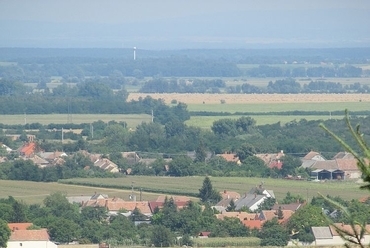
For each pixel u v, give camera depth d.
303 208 157.12
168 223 173.50
